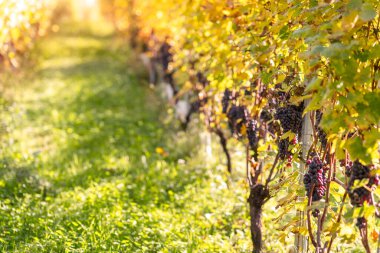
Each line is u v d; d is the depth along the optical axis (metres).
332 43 3.39
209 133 8.73
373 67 3.62
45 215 6.39
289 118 4.52
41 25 16.36
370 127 3.40
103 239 5.54
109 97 14.88
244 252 5.72
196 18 6.94
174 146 10.02
